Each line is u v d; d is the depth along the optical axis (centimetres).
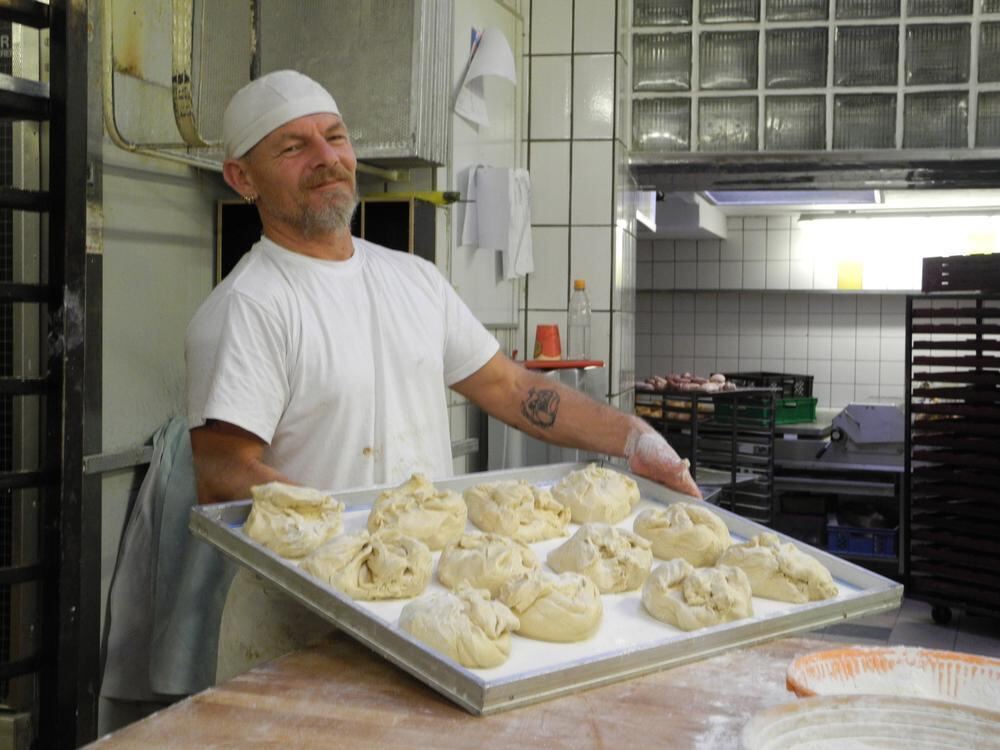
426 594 116
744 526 144
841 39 381
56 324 164
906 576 424
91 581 191
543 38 365
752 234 667
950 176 383
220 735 88
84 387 181
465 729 89
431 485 141
